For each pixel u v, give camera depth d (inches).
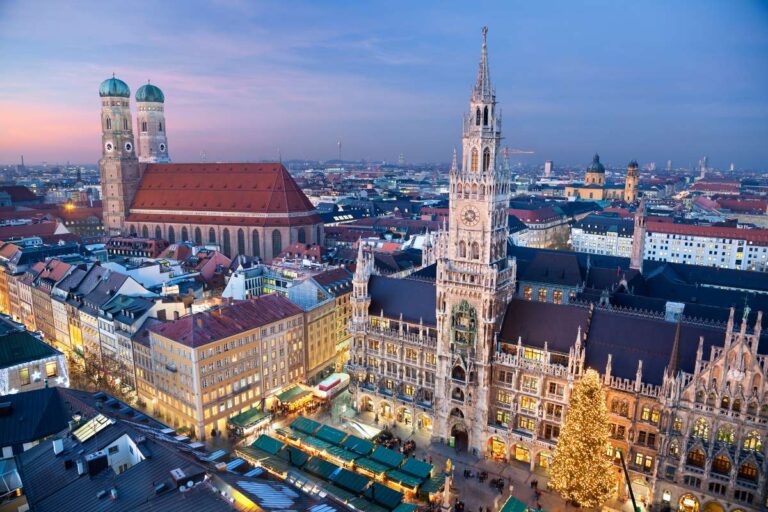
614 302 5319.9
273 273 7007.9
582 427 3152.1
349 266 7012.8
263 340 4788.4
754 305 5364.2
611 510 3425.2
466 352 4005.9
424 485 3503.9
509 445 3946.9
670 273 7007.9
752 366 3041.3
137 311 5054.1
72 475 2372.0
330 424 4552.2
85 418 2751.0
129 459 2460.6
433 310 4515.3
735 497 3144.7
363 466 3656.5
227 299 5565.9
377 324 4719.5
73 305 5836.6
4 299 7706.7
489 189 3740.2
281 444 3860.7
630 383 3454.7
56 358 3742.6
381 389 4650.6
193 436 4345.5
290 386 5123.0
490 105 3735.2
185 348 4234.7
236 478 2290.8
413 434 4407.0
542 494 3597.4
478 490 3639.3
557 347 3806.6
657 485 3348.9
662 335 3582.7
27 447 2748.5
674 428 3299.7
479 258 3880.4
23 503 2578.7
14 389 3575.3
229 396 4510.3
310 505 2279.8
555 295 6378.0
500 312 4028.1
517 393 3900.1
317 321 5472.4
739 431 3095.5
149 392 4817.9
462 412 4128.9
